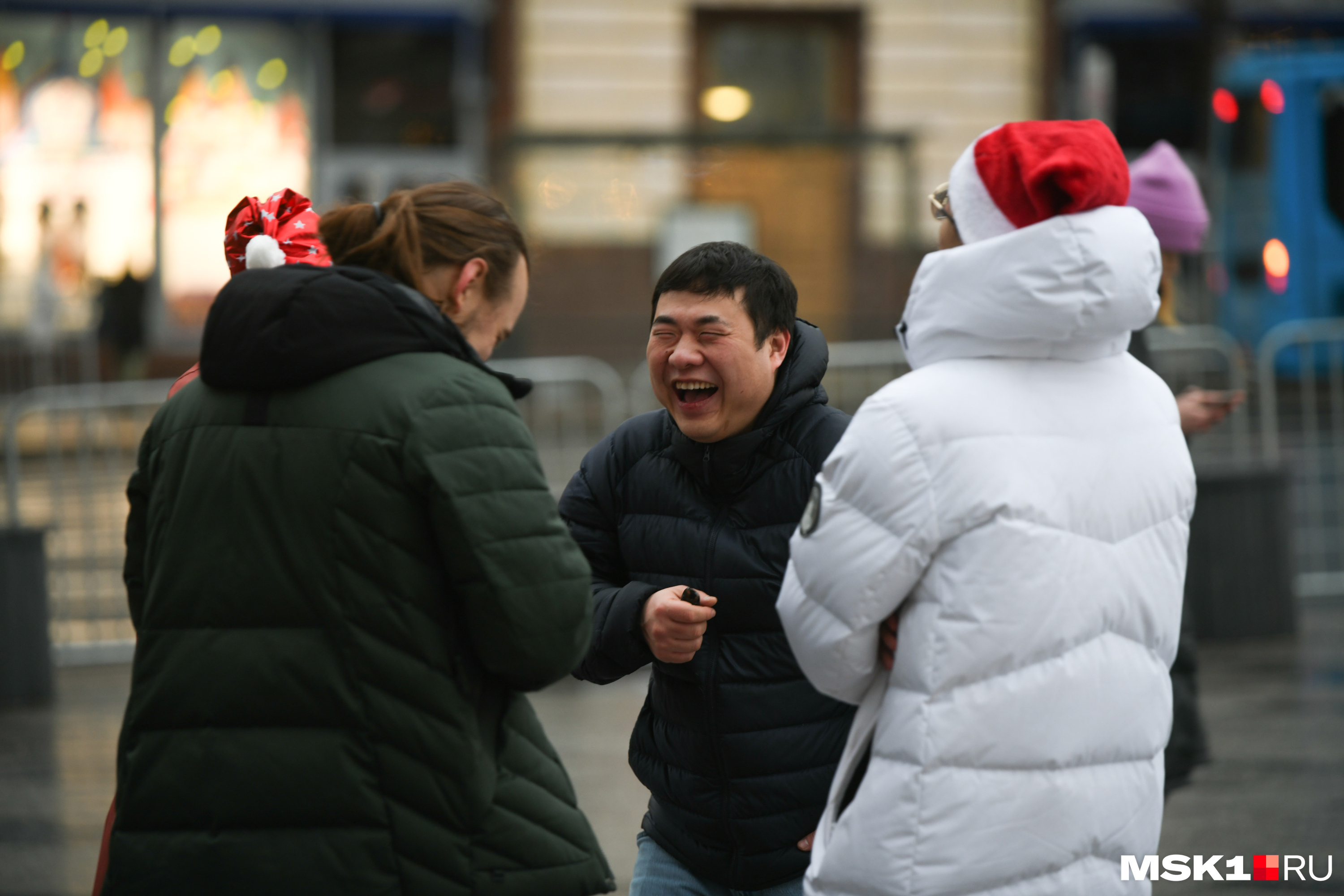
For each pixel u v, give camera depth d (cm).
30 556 1783
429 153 4322
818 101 4378
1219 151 4097
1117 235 518
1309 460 2297
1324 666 1762
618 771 1411
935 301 543
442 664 535
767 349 634
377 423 530
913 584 535
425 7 4172
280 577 530
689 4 4309
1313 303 3975
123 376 4138
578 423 2362
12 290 4184
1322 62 3994
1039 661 531
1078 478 539
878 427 532
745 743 636
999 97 4366
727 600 637
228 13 4162
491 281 612
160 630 544
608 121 4325
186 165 4266
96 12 4147
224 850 523
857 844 539
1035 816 533
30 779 1433
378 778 525
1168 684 575
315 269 554
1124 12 4250
